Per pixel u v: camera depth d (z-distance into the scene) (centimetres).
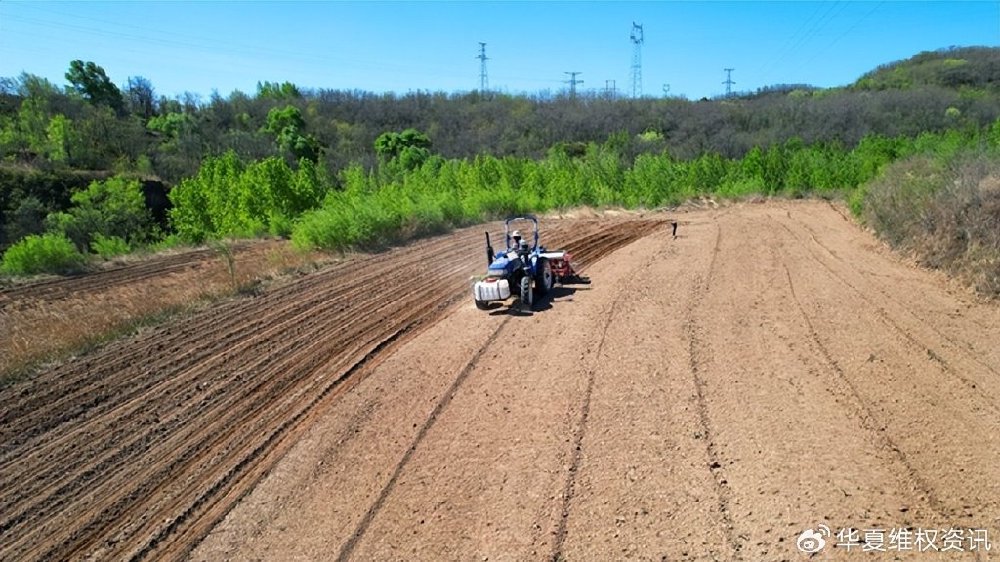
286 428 714
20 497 613
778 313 1022
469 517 525
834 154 3991
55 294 1653
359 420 717
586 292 1230
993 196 1223
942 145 2606
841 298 1095
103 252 2392
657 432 637
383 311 1180
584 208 3253
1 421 781
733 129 6906
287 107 6831
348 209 2081
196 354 993
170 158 4838
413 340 989
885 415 641
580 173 3653
